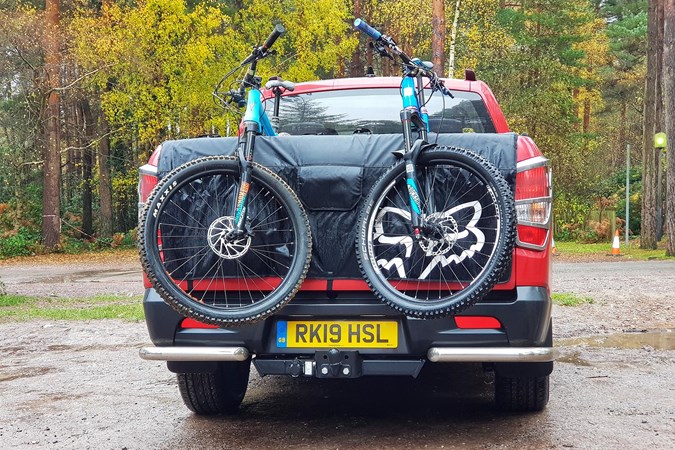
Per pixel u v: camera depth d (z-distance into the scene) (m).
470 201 3.88
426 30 34.75
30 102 33.03
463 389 5.84
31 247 32.91
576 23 42.53
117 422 5.05
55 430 4.88
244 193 3.95
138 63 31.55
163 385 6.22
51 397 5.87
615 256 24.73
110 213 39.19
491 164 3.88
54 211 33.44
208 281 4.09
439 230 3.88
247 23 34.06
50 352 8.05
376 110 5.75
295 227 3.97
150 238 3.97
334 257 4.07
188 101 32.66
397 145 4.09
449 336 3.97
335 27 34.03
